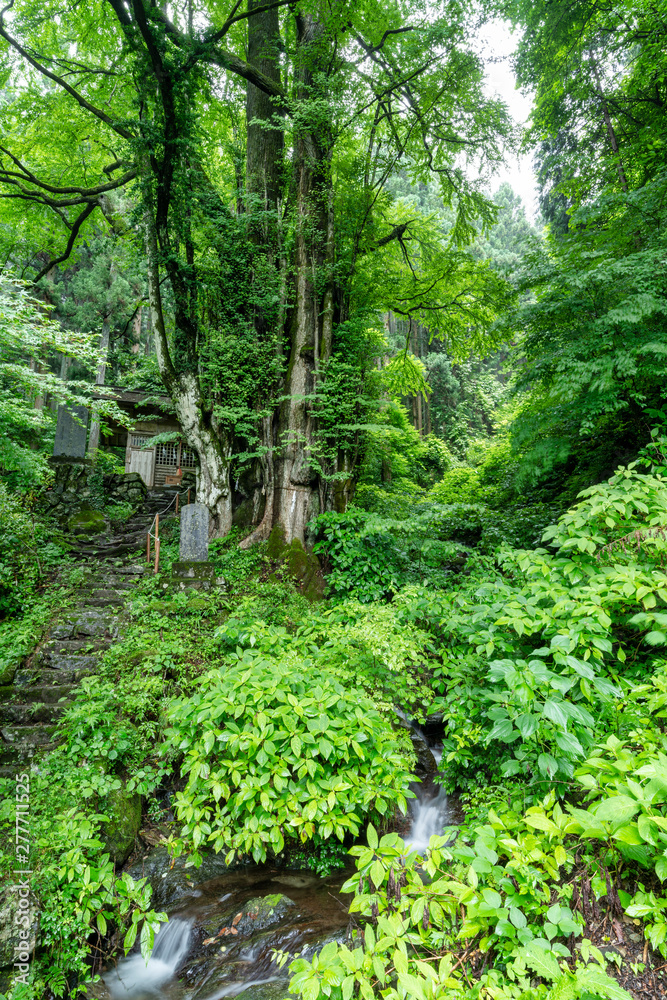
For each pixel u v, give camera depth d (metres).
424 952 2.09
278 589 6.88
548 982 1.80
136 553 8.09
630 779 1.84
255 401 8.41
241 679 3.50
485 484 13.76
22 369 5.78
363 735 3.23
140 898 2.93
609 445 7.57
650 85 8.03
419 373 12.65
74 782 3.52
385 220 10.53
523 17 8.06
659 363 5.29
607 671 3.11
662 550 3.12
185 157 7.71
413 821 4.25
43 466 7.20
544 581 3.41
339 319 8.96
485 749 3.50
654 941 1.67
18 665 4.98
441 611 4.32
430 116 9.04
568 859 2.11
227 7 9.64
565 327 6.12
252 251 8.62
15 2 8.57
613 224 6.22
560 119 9.05
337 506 8.26
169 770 4.02
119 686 4.55
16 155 11.11
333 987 1.89
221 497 8.39
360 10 8.09
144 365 12.26
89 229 13.31
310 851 3.83
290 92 8.97
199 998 2.78
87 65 9.71
